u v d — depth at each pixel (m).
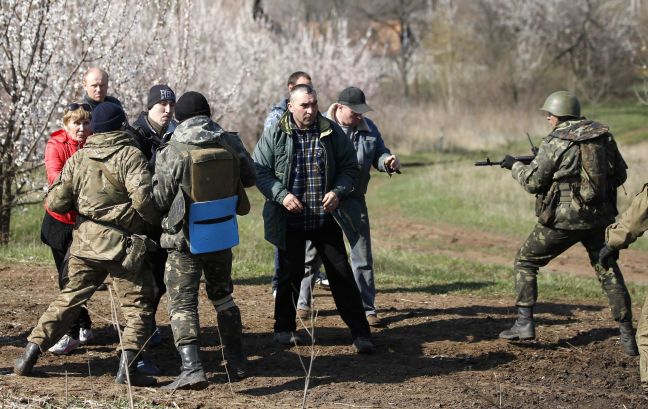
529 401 6.92
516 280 8.51
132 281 6.86
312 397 6.77
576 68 62.22
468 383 7.41
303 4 69.25
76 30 16.39
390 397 6.84
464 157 40.12
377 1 71.19
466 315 10.20
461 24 61.59
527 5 61.19
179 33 20.20
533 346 8.71
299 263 8.22
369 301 9.39
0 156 14.66
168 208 6.75
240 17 32.84
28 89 14.48
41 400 6.16
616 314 8.33
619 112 56.41
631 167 30.25
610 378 7.78
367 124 9.41
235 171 6.96
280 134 7.98
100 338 8.30
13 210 17.05
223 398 6.60
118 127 6.84
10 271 11.69
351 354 8.21
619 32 60.66
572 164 7.96
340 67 40.56
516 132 47.91
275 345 8.41
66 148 7.52
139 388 6.76
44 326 6.87
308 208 8.09
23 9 13.99
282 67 35.97
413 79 65.69
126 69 16.70
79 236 6.77
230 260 7.11
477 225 23.50
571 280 14.52
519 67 58.50
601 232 8.20
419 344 8.67
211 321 9.16
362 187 9.31
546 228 8.24
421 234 22.00
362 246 9.38
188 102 6.82
